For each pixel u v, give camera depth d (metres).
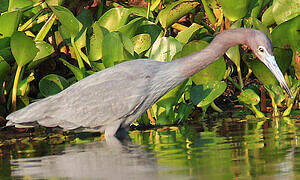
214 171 6.32
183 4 12.05
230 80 13.33
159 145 8.45
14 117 10.14
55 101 10.12
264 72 12.12
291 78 13.12
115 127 9.98
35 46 11.78
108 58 11.37
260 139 8.45
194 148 7.92
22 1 13.56
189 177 6.08
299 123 10.30
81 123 9.98
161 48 11.68
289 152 7.21
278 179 5.82
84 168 6.90
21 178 6.52
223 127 10.41
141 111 10.20
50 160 7.65
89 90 9.99
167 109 11.45
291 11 12.66
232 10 12.45
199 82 12.09
